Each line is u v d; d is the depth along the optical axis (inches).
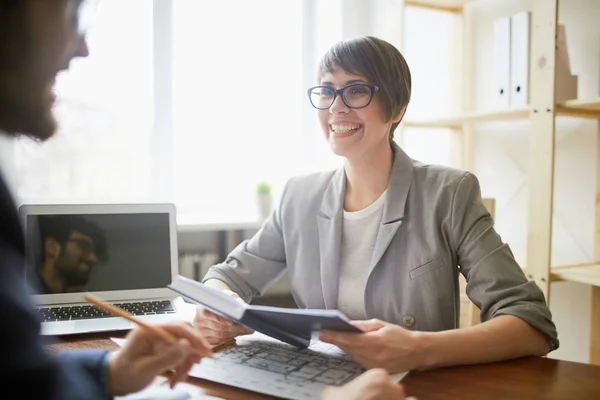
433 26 92.1
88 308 46.5
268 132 99.3
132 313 45.4
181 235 85.0
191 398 28.4
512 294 38.6
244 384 29.9
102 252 49.1
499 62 72.1
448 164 91.7
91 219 49.1
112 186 83.8
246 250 54.0
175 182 92.4
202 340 28.6
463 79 88.4
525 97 68.5
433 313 43.8
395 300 44.8
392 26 85.6
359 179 49.0
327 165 99.9
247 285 52.0
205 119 93.8
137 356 27.1
